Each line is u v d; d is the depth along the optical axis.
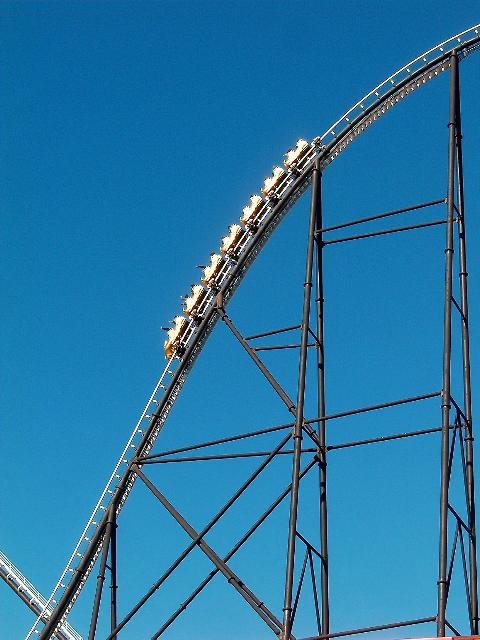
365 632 45.38
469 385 50.12
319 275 53.97
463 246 51.94
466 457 49.38
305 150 55.56
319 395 53.06
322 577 50.78
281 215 56.28
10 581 59.34
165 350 56.47
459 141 52.75
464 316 50.97
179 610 49.22
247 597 48.53
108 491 54.66
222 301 55.56
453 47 53.22
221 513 49.59
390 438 49.84
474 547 48.31
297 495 47.72
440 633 43.28
